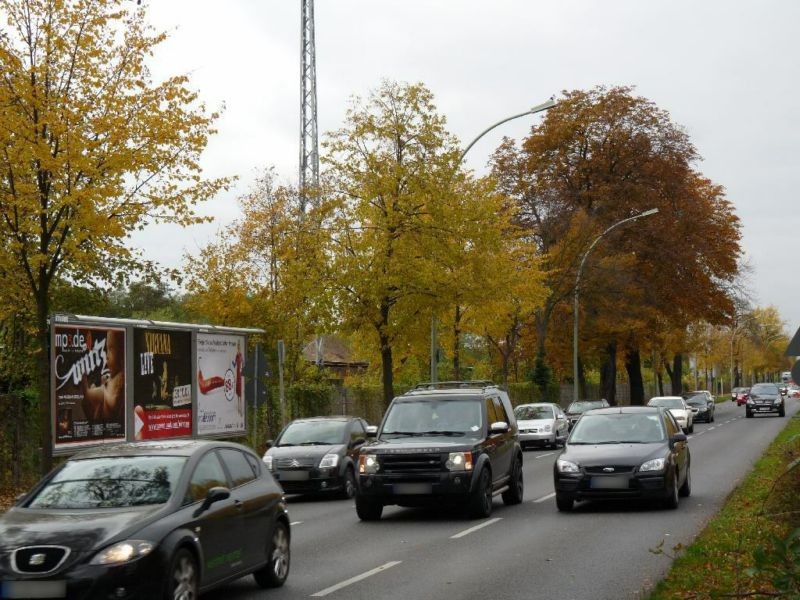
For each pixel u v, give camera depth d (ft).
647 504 59.47
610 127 177.58
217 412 87.15
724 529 42.73
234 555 31.91
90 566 26.30
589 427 60.75
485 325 139.03
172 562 27.68
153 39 60.44
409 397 59.77
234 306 115.24
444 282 101.24
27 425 67.10
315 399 117.39
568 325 184.34
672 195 179.93
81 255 57.21
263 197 124.16
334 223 104.01
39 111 56.34
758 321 424.87
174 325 79.87
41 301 57.72
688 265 177.99
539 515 55.83
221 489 30.71
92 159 56.49
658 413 61.16
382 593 33.53
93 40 58.49
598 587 33.45
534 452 119.65
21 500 30.63
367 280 100.17
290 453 69.00
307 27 179.63
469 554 42.04
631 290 174.09
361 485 54.90
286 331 115.85
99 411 70.95
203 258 119.24
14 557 26.61
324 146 105.70
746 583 30.19
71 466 32.07
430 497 53.88
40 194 56.08
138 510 28.89
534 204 174.81
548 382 182.29
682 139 180.96
